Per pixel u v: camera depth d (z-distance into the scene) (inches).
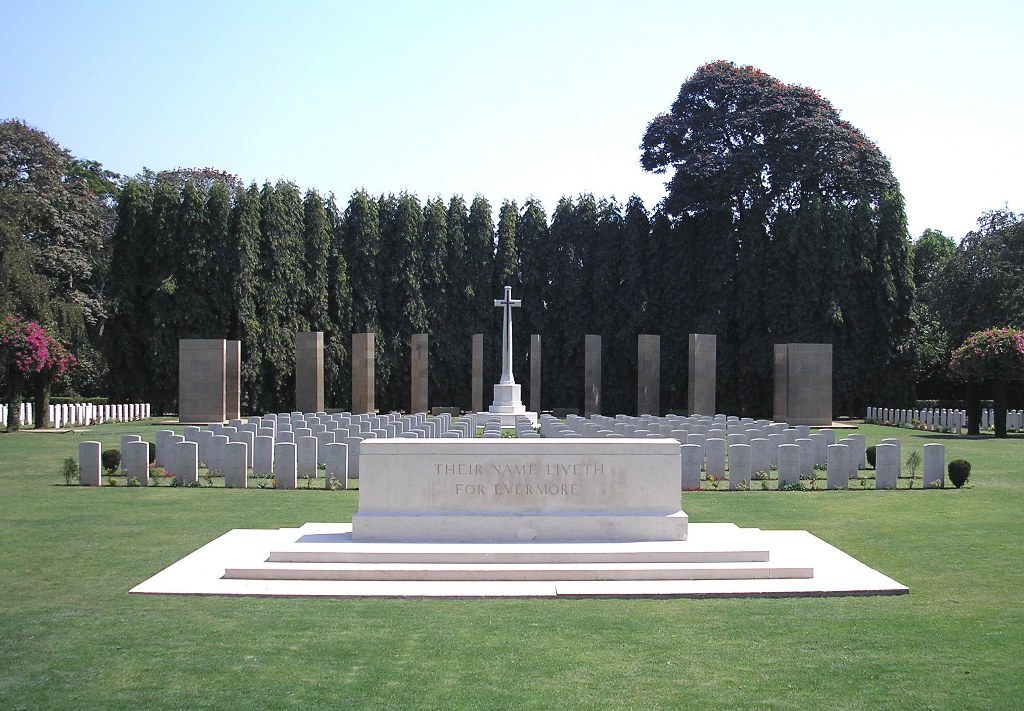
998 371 1341.0
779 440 948.0
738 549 460.4
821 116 2145.7
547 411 2223.2
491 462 487.5
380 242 2223.2
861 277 2021.4
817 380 1616.6
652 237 2213.3
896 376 2018.9
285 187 2085.4
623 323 2207.2
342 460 773.9
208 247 1963.6
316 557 454.9
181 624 373.1
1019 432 1438.2
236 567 442.9
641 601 411.8
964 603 409.4
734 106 2174.0
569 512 487.8
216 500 692.7
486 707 290.7
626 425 1053.2
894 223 2021.4
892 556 502.3
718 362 2081.7
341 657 334.3
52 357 1424.7
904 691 305.3
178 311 1931.6
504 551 455.5
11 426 1381.6
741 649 345.1
